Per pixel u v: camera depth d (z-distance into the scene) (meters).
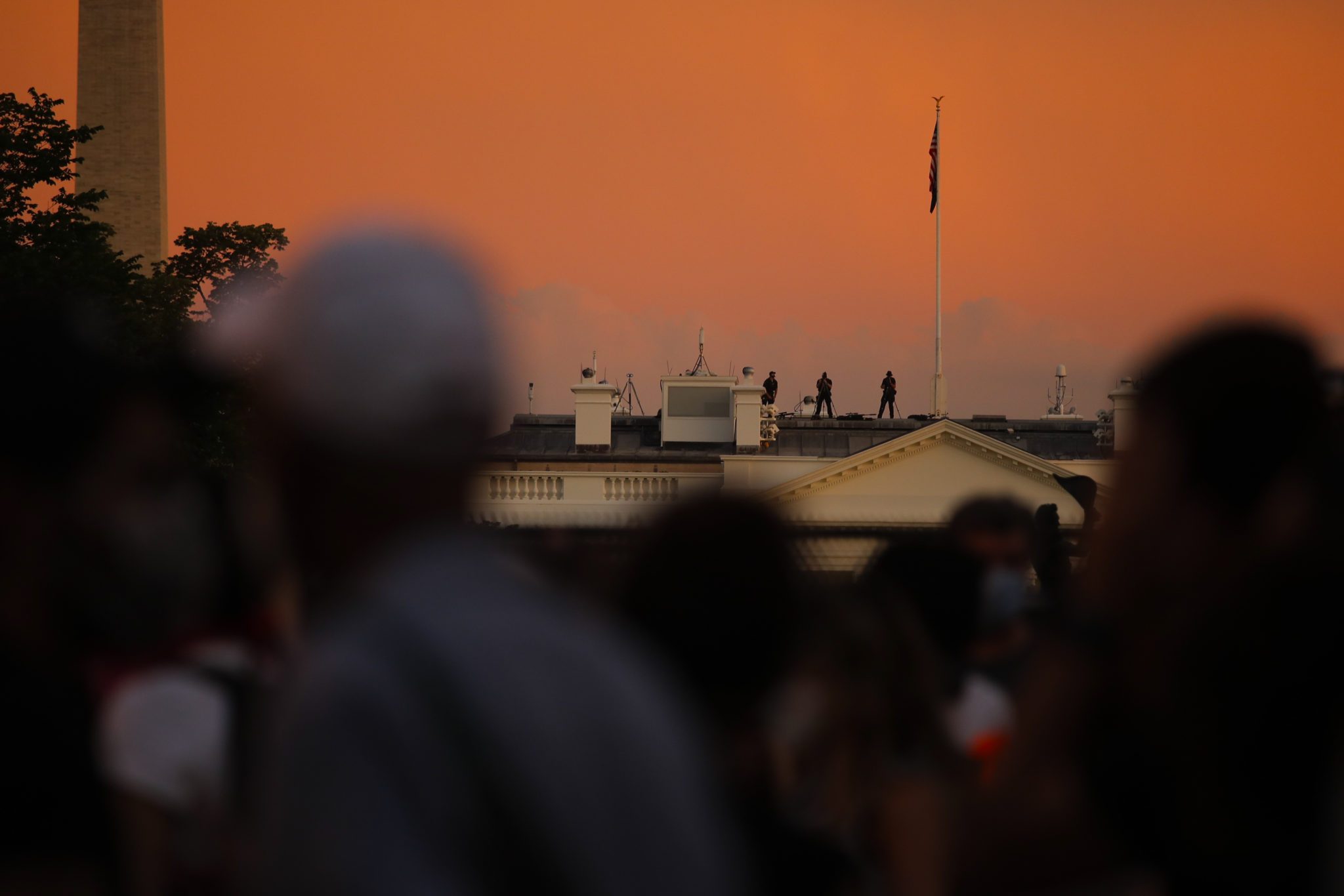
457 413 7.23
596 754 6.52
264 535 8.02
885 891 13.45
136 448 12.39
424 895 6.13
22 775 11.21
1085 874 11.80
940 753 14.28
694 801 6.82
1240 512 11.55
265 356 7.56
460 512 7.40
